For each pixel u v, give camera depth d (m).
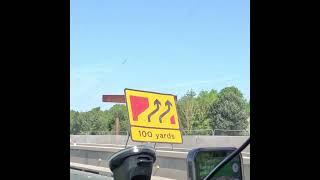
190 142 26.28
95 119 54.25
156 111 21.09
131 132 20.31
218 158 2.47
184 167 15.56
